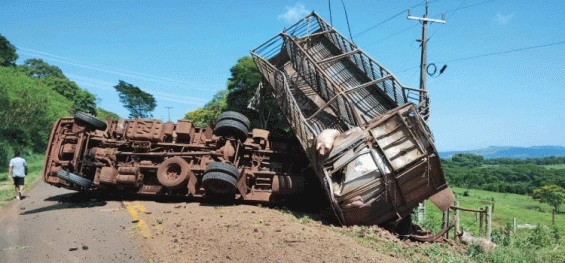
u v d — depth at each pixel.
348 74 17.34
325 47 19.06
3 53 76.12
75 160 12.13
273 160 13.62
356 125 13.40
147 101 110.69
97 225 8.66
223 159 12.62
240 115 13.20
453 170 160.75
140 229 8.25
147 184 13.24
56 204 11.88
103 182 12.43
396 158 10.36
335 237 8.39
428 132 10.92
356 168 10.42
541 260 11.16
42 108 42.50
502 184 97.31
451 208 11.83
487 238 10.84
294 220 10.22
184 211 10.63
